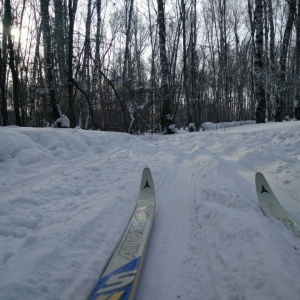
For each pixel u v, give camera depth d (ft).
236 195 13.19
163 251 9.93
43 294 7.43
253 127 36.52
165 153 27.32
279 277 7.32
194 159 24.18
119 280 7.89
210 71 101.71
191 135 39.73
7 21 35.81
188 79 73.36
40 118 69.21
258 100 42.70
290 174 16.11
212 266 8.68
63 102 53.31
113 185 16.74
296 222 10.86
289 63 101.50
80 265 8.75
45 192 14.76
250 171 18.69
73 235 10.22
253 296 7.06
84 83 54.75
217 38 89.10
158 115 61.26
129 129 51.31
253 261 8.20
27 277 7.82
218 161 20.80
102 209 12.63
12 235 10.62
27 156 19.72
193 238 10.71
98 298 7.25
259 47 42.14
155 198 14.52
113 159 23.61
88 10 53.21
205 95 100.17
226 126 64.75
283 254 8.38
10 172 17.57
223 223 10.78
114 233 10.96
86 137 27.99
